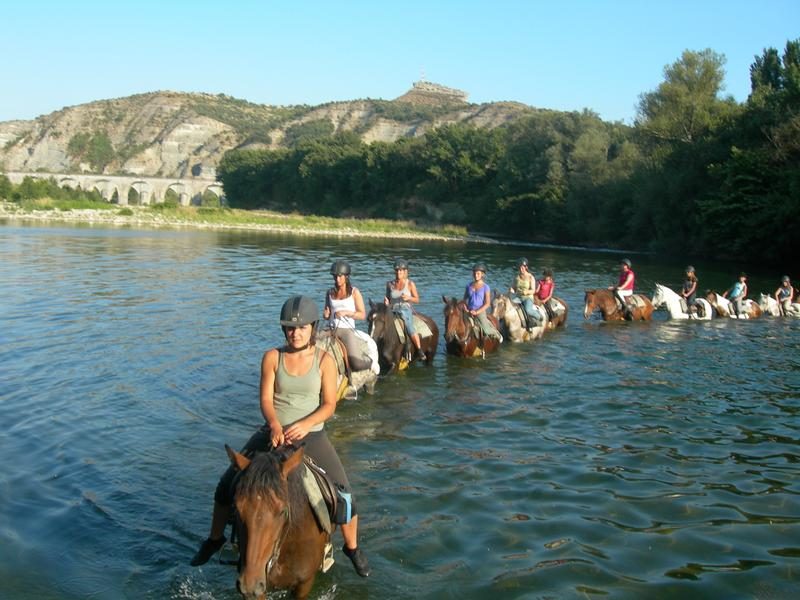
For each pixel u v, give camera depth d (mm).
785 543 6418
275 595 5109
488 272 33969
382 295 23859
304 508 4793
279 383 5320
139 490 7254
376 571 5797
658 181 54375
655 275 35688
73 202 83688
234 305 19406
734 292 22250
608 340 16672
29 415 9484
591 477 7949
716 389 12062
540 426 9812
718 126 52500
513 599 5426
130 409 9883
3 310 17438
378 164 106250
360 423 9789
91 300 19516
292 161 122188
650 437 9430
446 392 11539
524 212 77375
